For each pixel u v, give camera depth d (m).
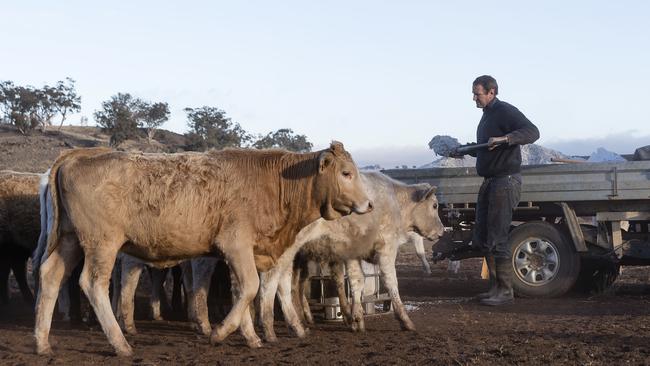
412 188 11.97
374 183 10.27
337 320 11.14
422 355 7.63
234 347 8.57
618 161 13.53
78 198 8.09
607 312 11.36
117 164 8.19
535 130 12.31
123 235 8.24
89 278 8.11
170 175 8.27
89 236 8.11
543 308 12.05
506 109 12.55
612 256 13.26
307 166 8.83
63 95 62.12
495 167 12.54
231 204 8.41
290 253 9.45
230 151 8.74
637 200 13.17
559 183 13.25
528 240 13.29
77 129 65.69
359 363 7.35
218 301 11.67
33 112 60.12
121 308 10.09
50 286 8.30
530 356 7.32
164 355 8.07
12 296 14.55
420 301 13.60
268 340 9.04
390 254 10.26
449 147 13.46
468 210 14.09
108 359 7.89
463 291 15.31
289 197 8.77
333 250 10.01
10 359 7.94
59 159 8.34
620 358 7.19
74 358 7.96
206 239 8.44
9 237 12.11
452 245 14.34
